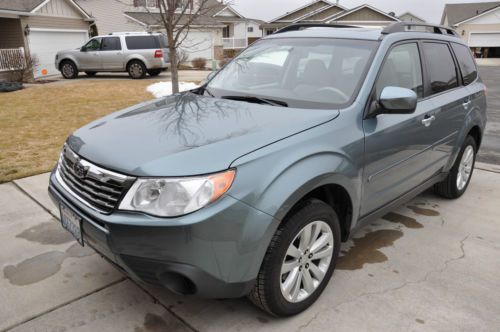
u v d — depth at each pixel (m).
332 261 2.82
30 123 8.23
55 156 5.92
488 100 13.10
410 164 3.42
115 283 2.96
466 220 4.12
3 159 5.73
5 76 15.94
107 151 2.40
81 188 2.47
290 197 2.29
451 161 4.21
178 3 9.05
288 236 2.38
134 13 28.16
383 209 3.29
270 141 2.39
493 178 5.39
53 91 13.24
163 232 2.07
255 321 2.59
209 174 2.14
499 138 7.70
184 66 26.58
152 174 2.14
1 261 3.22
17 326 2.52
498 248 3.57
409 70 3.49
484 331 2.54
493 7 43.59
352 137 2.73
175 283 2.20
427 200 4.64
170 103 3.23
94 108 10.16
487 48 45.12
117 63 18.06
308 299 2.68
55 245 3.47
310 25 4.04
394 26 3.48
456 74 4.26
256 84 3.42
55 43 20.06
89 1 27.08
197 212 2.08
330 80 3.12
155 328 2.53
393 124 3.08
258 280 2.37
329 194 2.76
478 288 2.98
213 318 2.61
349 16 36.91
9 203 4.27
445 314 2.69
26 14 17.36
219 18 38.53
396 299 2.83
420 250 3.51
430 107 3.60
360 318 2.64
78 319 2.59
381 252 3.46
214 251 2.12
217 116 2.77
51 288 2.89
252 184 2.20
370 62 3.09
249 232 2.18
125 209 2.17
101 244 2.30
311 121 2.64
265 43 3.87
